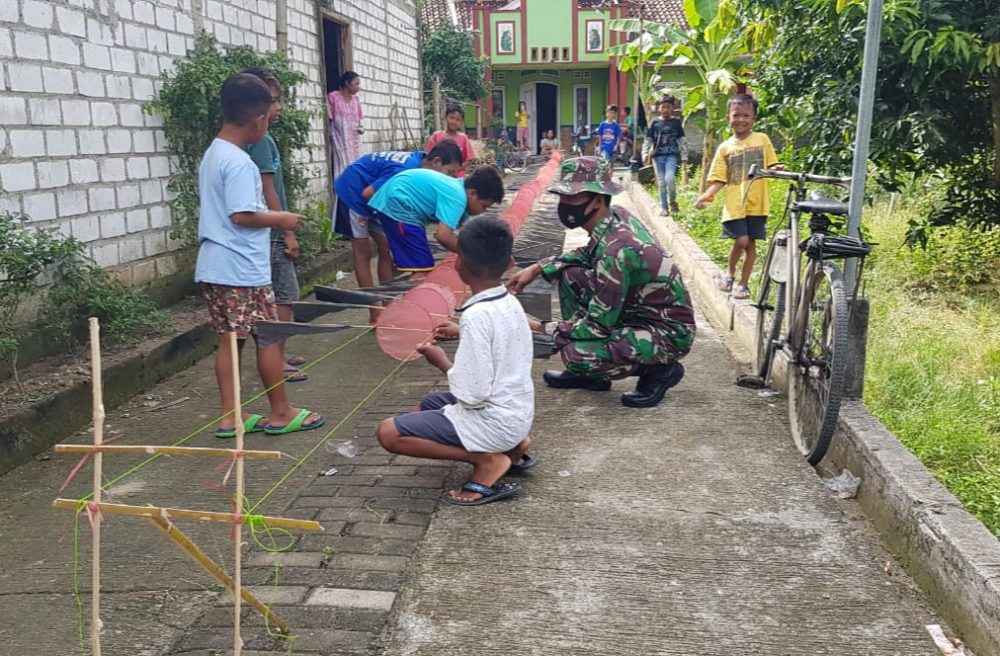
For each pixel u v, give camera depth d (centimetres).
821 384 375
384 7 1244
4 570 301
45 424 416
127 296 527
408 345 409
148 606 275
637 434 411
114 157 555
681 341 435
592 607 268
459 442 329
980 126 686
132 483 374
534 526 320
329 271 838
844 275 400
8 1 455
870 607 269
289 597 272
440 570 289
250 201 398
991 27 577
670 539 310
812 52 669
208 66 626
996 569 246
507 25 2684
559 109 2888
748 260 630
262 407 478
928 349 535
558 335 453
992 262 758
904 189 981
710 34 1334
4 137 454
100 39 539
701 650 247
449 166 593
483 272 323
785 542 308
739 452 388
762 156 607
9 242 422
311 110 927
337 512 332
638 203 1438
